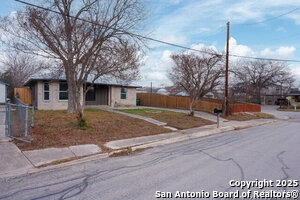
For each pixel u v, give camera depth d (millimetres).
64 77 15164
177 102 24031
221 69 17484
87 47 10398
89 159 6402
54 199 3881
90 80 18203
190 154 7133
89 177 4984
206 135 11281
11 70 30094
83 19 10000
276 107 43688
